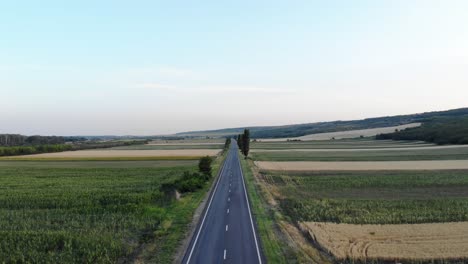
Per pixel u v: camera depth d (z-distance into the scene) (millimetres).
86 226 41812
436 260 30469
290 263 29219
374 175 83250
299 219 45344
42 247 34750
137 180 81250
